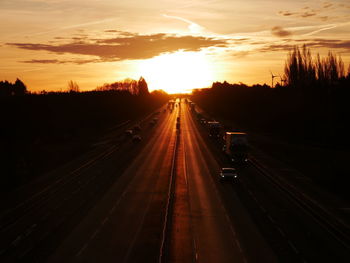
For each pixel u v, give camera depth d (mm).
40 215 41688
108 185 54656
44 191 52188
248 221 38812
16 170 60750
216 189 51969
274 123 115438
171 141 100250
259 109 144750
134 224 38156
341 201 45500
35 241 34094
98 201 46625
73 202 46406
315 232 35656
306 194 48594
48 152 80438
